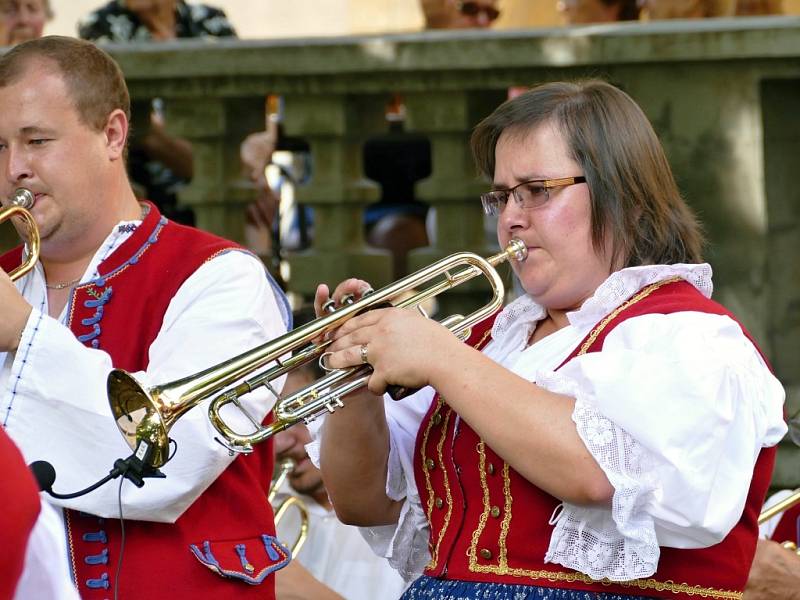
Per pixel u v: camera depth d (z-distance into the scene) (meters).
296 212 16.12
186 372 7.70
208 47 13.10
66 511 7.62
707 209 12.68
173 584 7.60
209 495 7.86
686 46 12.53
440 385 6.64
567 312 7.28
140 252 8.14
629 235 7.14
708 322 6.71
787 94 13.05
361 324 6.93
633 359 6.52
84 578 7.55
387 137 14.70
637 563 6.46
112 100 8.14
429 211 14.95
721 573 6.80
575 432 6.46
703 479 6.34
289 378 10.48
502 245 7.35
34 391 7.36
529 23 22.38
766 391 6.74
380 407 7.55
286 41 13.00
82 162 7.96
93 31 15.84
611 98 7.25
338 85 13.03
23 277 8.27
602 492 6.41
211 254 8.11
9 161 7.87
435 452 7.38
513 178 7.16
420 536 7.82
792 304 12.97
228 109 13.41
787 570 8.95
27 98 7.85
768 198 13.05
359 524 7.81
